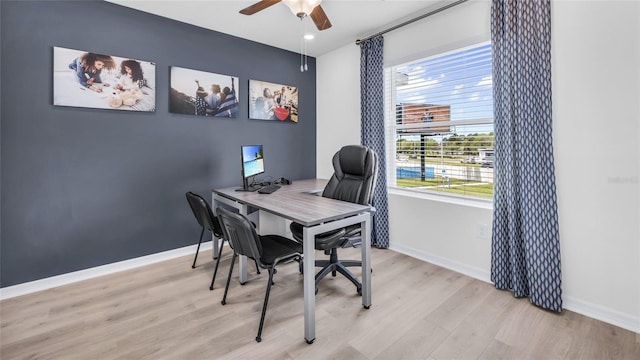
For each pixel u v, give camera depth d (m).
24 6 2.27
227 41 3.34
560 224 2.07
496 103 2.31
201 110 3.17
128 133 2.76
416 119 3.15
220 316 2.00
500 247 2.33
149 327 1.88
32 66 2.31
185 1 2.62
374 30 3.29
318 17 2.25
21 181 2.31
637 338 1.75
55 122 2.42
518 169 2.20
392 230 3.30
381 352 1.65
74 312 2.06
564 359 1.59
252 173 3.02
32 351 1.66
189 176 3.15
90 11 2.53
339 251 3.30
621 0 1.79
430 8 2.77
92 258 2.63
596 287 1.95
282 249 2.03
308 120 4.16
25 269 2.35
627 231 1.83
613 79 1.83
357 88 3.62
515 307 2.10
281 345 1.71
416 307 2.11
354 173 2.58
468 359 1.59
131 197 2.81
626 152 1.81
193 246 3.21
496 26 2.29
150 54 2.84
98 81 2.57
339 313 2.03
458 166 2.83
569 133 2.00
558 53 2.03
